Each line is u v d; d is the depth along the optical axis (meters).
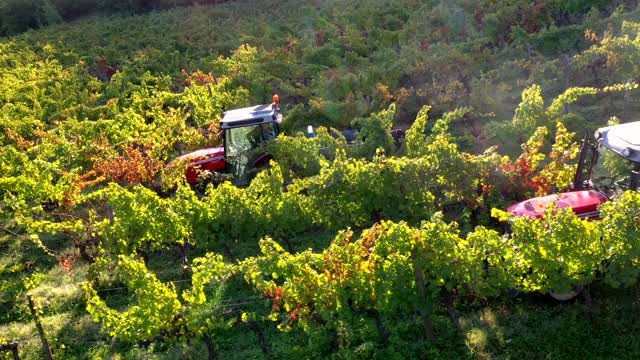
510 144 12.68
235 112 14.84
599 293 8.54
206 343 8.62
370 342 8.13
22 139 19.19
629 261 7.58
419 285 7.97
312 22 34.12
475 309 8.83
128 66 29.06
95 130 17.62
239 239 11.16
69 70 30.56
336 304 8.20
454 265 7.85
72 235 12.72
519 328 8.12
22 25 55.66
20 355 9.57
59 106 23.97
